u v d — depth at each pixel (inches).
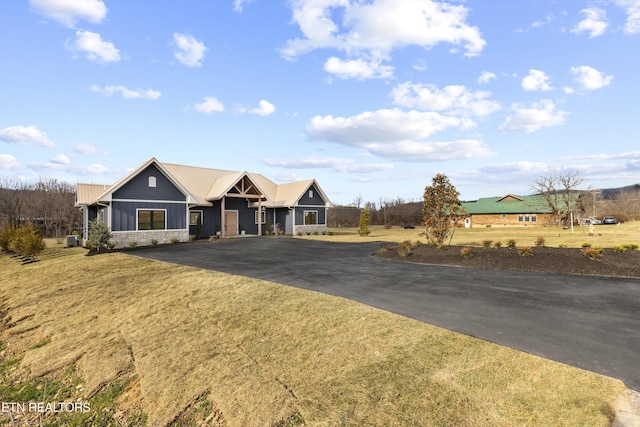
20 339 285.0
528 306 257.1
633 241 701.9
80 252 706.8
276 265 474.9
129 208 741.3
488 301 272.8
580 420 119.2
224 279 369.7
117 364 211.9
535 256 429.4
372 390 147.4
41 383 208.5
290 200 1138.7
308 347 195.9
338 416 134.0
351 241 868.6
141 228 759.1
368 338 198.8
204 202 950.4
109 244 675.4
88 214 858.1
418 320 226.8
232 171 1190.9
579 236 892.0
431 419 125.9
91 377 204.1
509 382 145.9
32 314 334.3
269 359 188.7
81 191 859.4
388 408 134.5
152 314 285.3
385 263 488.7
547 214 1690.5
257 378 171.5
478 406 130.9
